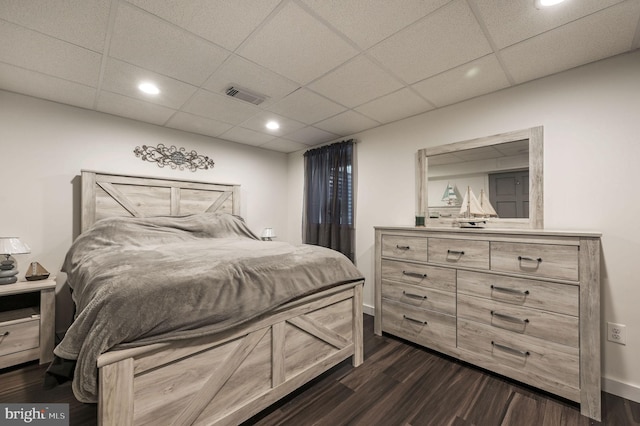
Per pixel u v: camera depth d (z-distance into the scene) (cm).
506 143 231
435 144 279
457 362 221
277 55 189
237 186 385
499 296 197
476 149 249
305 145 419
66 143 267
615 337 182
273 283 165
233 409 145
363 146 350
